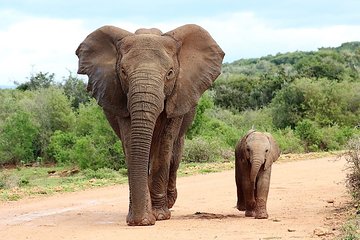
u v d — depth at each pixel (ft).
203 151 103.14
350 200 46.83
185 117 43.47
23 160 109.40
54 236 34.73
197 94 39.52
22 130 109.70
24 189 66.64
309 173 74.54
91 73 39.91
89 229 36.78
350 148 45.27
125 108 38.68
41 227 38.78
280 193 55.57
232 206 49.47
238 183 43.39
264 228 34.88
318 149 129.80
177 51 39.37
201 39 40.55
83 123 110.93
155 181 40.14
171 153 40.45
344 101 153.17
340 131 134.41
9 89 181.68
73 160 98.22
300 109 154.51
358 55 289.94
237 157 41.86
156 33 40.40
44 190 65.36
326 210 42.50
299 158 102.22
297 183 63.93
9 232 37.35
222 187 64.34
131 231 34.65
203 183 69.10
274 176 72.38
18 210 49.90
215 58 40.52
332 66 215.51
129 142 38.27
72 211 48.01
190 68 39.55
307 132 132.05
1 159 108.58
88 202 54.85
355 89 158.51
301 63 270.26
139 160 35.68
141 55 37.35
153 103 35.78
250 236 31.83
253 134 40.96
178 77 39.06
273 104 163.02
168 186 44.70
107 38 40.19
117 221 40.78
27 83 189.67
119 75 38.19
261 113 162.81
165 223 37.99
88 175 83.51
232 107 194.29
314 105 151.64
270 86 199.41
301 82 157.17
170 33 39.93
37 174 93.09
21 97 157.28
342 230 31.42
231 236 32.07
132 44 38.06
